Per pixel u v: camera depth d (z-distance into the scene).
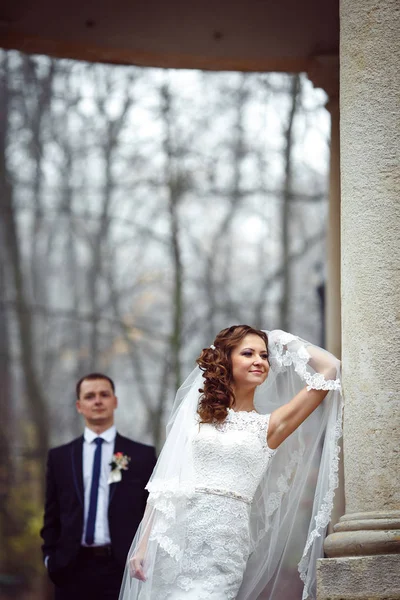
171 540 7.23
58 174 30.64
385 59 6.93
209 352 7.69
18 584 29.86
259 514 7.80
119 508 9.74
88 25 13.09
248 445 7.37
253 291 31.47
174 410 7.96
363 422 6.61
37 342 31.80
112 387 10.27
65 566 9.62
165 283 31.70
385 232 6.72
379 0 7.00
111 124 30.03
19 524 30.39
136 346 30.72
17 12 12.81
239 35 13.13
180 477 7.38
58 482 9.96
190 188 30.39
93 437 10.08
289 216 30.08
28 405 30.31
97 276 31.56
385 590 6.20
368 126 6.90
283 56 13.27
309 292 30.36
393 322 6.60
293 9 12.59
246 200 30.83
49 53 13.49
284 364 7.58
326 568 6.38
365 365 6.65
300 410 7.35
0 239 30.06
